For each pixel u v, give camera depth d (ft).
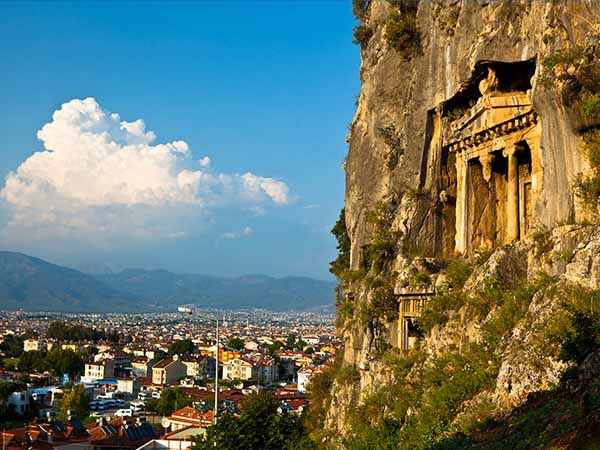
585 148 83.97
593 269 73.36
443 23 124.36
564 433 56.34
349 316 142.00
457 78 120.37
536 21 99.66
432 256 128.98
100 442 345.51
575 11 87.10
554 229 86.79
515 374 72.84
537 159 106.52
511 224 112.78
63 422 392.88
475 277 99.60
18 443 319.68
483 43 108.99
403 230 131.85
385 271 132.36
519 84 113.70
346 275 145.48
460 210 125.59
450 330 99.81
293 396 437.17
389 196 137.28
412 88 133.18
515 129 111.65
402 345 121.90
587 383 62.08
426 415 86.53
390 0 138.62
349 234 152.87
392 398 106.42
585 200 83.46
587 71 81.46
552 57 85.97
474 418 74.08
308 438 142.10
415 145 131.85
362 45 153.79
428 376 94.02
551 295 76.54
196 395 497.46
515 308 86.12
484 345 86.99
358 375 133.69
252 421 148.87
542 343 71.77
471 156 122.72
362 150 147.64
